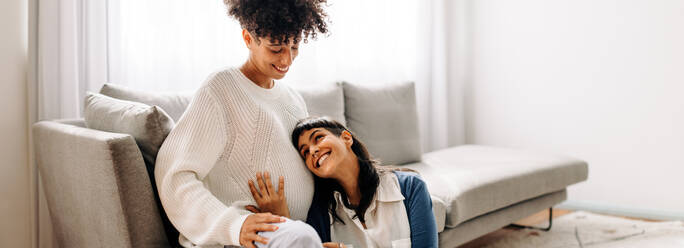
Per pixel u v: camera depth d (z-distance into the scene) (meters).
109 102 1.42
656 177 2.75
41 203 1.85
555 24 3.04
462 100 3.45
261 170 1.18
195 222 1.05
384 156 2.34
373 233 1.29
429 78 3.23
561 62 3.03
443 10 3.22
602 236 2.40
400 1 3.07
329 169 1.22
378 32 2.97
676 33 2.63
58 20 1.85
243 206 1.14
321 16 1.27
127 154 1.13
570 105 3.01
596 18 2.88
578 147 3.00
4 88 1.71
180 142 1.10
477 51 3.41
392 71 3.06
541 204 2.27
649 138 2.75
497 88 3.32
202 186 1.08
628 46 2.78
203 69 2.27
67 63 1.85
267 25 1.12
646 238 2.35
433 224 1.33
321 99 2.21
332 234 1.31
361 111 2.36
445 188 1.82
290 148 1.24
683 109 2.64
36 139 1.58
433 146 3.27
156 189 1.23
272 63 1.19
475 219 1.91
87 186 1.24
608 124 2.88
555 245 2.29
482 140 3.43
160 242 1.21
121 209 1.13
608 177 2.91
